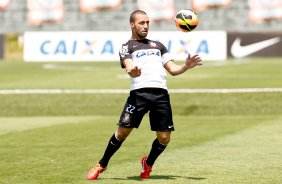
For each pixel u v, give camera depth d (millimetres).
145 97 27828
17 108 63750
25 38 102062
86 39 100562
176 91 72062
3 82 86312
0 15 129125
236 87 75750
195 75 95500
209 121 53781
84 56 100688
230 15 126125
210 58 99625
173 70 27984
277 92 70312
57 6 128000
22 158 34750
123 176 29266
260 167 31484
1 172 30438
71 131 46781
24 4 128500
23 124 51969
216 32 99062
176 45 99625
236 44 123438
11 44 144500
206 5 126188
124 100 67312
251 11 125812
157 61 28156
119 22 127375
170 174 29719
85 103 65938
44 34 101812
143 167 28672
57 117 58531
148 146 39000
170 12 124250
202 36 99500
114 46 100062
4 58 132375
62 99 67938
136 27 28156
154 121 28172
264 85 77625
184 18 28078
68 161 33719
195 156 35062
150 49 28219
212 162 33094
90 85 80812
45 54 101812
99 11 127688
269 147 38312
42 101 67000
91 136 43875
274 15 125125
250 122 52438
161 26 124250
